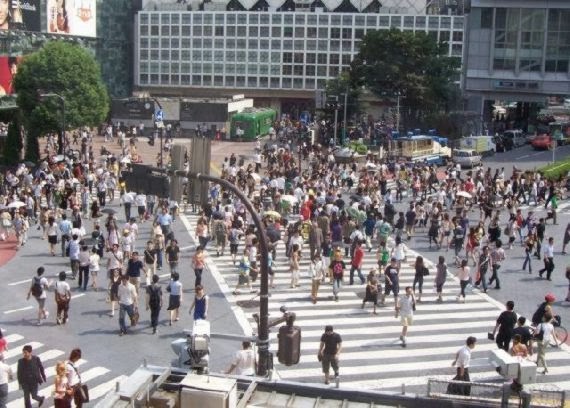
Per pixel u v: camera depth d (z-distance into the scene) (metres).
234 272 36.22
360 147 75.81
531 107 107.88
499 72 97.75
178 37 120.88
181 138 92.56
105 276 34.53
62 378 19.88
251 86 120.44
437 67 90.88
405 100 91.62
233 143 90.81
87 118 67.88
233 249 37.75
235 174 55.88
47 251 38.97
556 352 26.80
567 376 24.66
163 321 29.03
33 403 21.73
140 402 13.41
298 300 32.12
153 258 33.56
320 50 117.25
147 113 92.50
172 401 13.63
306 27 116.88
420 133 91.00
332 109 78.81
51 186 46.81
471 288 34.47
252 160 73.44
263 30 118.19
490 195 50.78
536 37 95.62
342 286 34.31
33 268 35.84
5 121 70.56
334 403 14.28
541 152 85.00
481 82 98.62
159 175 18.89
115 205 50.41
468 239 39.19
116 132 91.12
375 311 30.58
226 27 119.00
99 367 24.44
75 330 27.78
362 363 25.34
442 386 18.61
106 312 29.84
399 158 69.44
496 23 96.31
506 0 94.94
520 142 90.81
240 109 98.88
